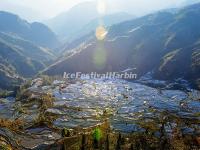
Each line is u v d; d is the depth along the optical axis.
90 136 89.88
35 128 113.69
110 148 81.19
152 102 193.62
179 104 188.12
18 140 95.62
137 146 84.81
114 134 97.38
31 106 166.75
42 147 87.44
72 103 185.38
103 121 138.38
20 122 122.44
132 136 98.19
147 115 155.88
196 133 116.75
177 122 136.50
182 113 163.12
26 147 89.50
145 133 105.81
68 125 128.62
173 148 89.31
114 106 181.00
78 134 97.00
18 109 158.12
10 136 97.88
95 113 158.75
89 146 82.00
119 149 80.75
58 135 104.69
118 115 155.25
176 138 103.12
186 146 93.81
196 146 96.38
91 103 188.38
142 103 190.75
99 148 80.69
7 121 120.75
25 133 105.62
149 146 86.81
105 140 86.56
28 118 136.62
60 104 178.12
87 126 128.38
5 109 161.50
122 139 87.06
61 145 85.94
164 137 101.19
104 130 109.44
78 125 130.00
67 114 151.25
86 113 157.88
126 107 178.25
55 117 142.00
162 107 179.25
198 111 169.62
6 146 84.25
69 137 91.38
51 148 85.38
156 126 125.50
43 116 138.00
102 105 183.38
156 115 156.38
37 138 99.62
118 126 125.75
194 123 136.38
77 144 84.69
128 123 133.12
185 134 112.62
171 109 173.38
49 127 115.88
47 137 101.19
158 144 89.88
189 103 191.50
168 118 147.25
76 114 153.25
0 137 92.38
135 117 150.75
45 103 173.25
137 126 125.19
